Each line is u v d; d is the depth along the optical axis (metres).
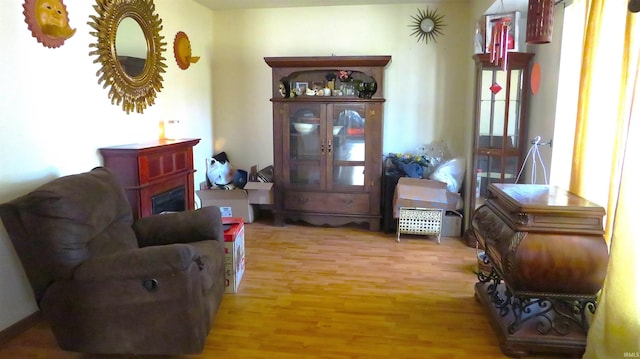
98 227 2.13
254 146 4.88
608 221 2.12
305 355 2.16
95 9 2.89
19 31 2.32
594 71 2.27
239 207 4.45
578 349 2.09
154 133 3.65
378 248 3.75
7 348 2.23
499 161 3.76
